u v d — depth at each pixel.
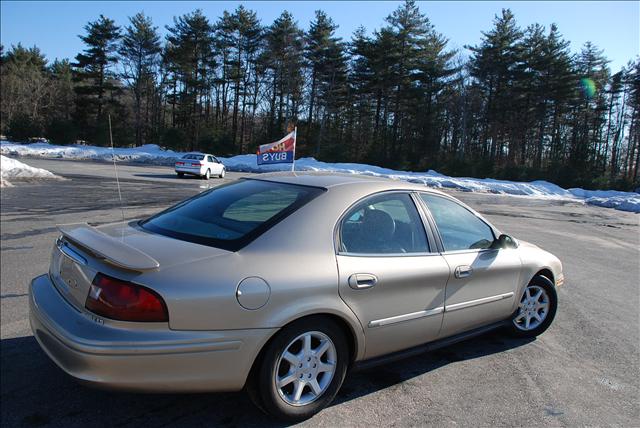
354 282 2.87
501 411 3.10
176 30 58.94
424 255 3.37
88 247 2.55
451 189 33.59
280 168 37.59
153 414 2.84
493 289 3.88
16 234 7.94
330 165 41.25
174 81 61.91
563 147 57.97
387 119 57.88
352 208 3.13
